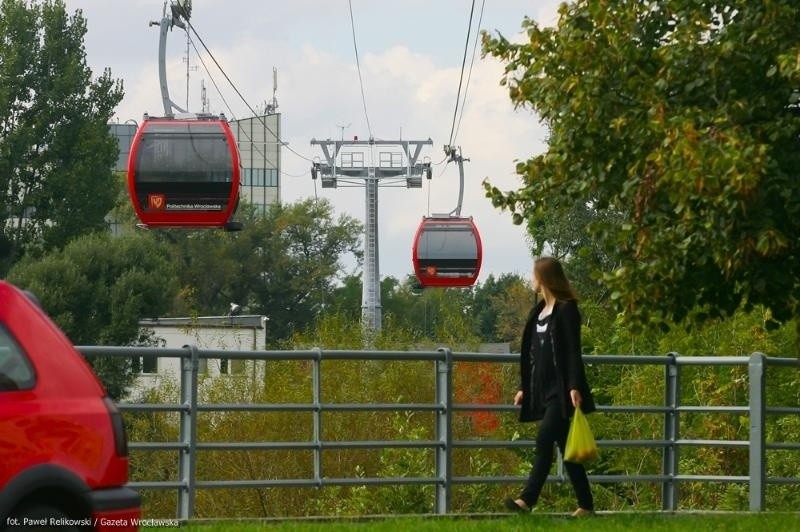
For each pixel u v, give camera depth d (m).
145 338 187.88
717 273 33.25
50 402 19.11
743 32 31.81
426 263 134.25
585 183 34.09
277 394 61.81
